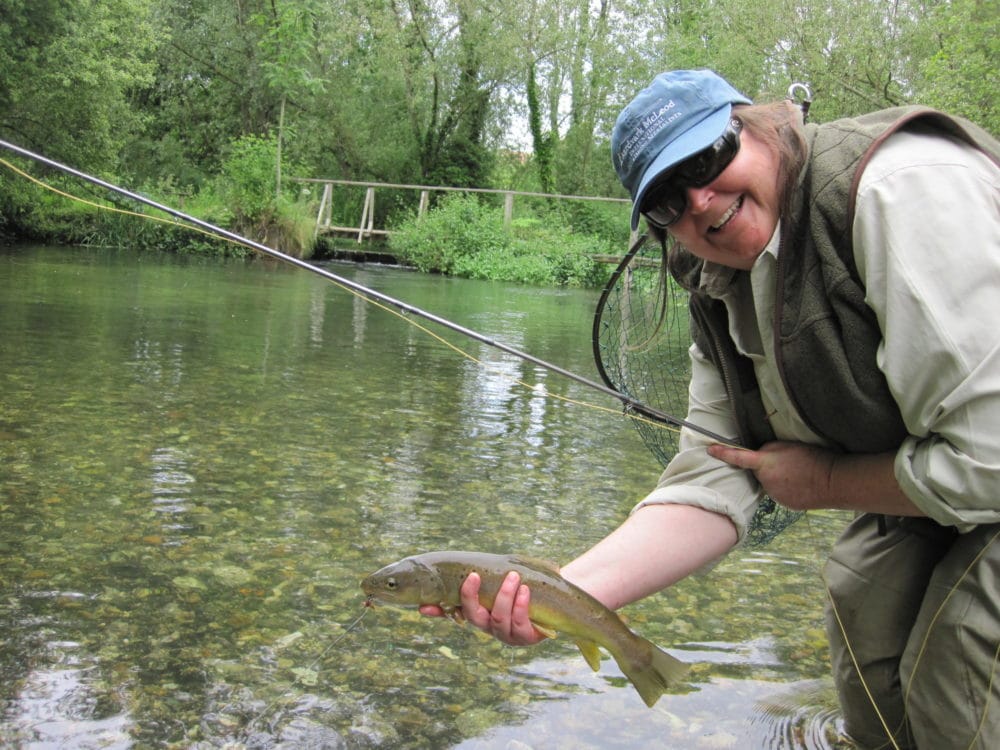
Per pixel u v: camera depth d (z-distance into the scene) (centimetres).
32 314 1028
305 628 327
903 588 252
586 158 3556
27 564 364
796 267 198
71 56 1967
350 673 299
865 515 270
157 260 2031
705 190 195
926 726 223
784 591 386
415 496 481
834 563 271
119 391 676
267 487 479
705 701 292
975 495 182
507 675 303
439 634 330
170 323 1052
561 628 200
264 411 651
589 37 3303
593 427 680
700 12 2552
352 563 386
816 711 289
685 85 197
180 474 490
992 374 174
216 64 3062
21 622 316
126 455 517
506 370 908
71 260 1806
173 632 318
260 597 349
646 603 368
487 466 550
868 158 186
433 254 2502
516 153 3631
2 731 254
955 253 175
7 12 1908
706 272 224
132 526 411
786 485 230
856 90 1916
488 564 200
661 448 321
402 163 3231
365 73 3069
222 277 1744
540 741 265
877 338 191
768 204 197
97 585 350
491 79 3231
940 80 1391
